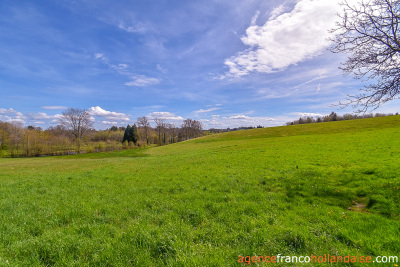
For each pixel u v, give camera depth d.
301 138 42.78
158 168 19.59
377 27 6.01
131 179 14.40
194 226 5.99
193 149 47.66
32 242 4.85
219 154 28.45
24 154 63.75
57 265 4.07
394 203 6.64
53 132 96.50
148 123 102.94
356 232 4.98
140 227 5.56
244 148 34.50
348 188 8.77
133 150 63.56
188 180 12.72
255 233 5.08
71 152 73.19
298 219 6.03
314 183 9.90
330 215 6.22
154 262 4.15
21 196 10.32
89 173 18.64
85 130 76.62
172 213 6.89
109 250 4.47
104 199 9.16
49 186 12.86
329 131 55.19
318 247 4.39
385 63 6.23
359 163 13.46
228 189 10.02
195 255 4.20
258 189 9.80
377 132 38.03
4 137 71.38
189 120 127.44
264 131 73.12
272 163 16.66
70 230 5.66
